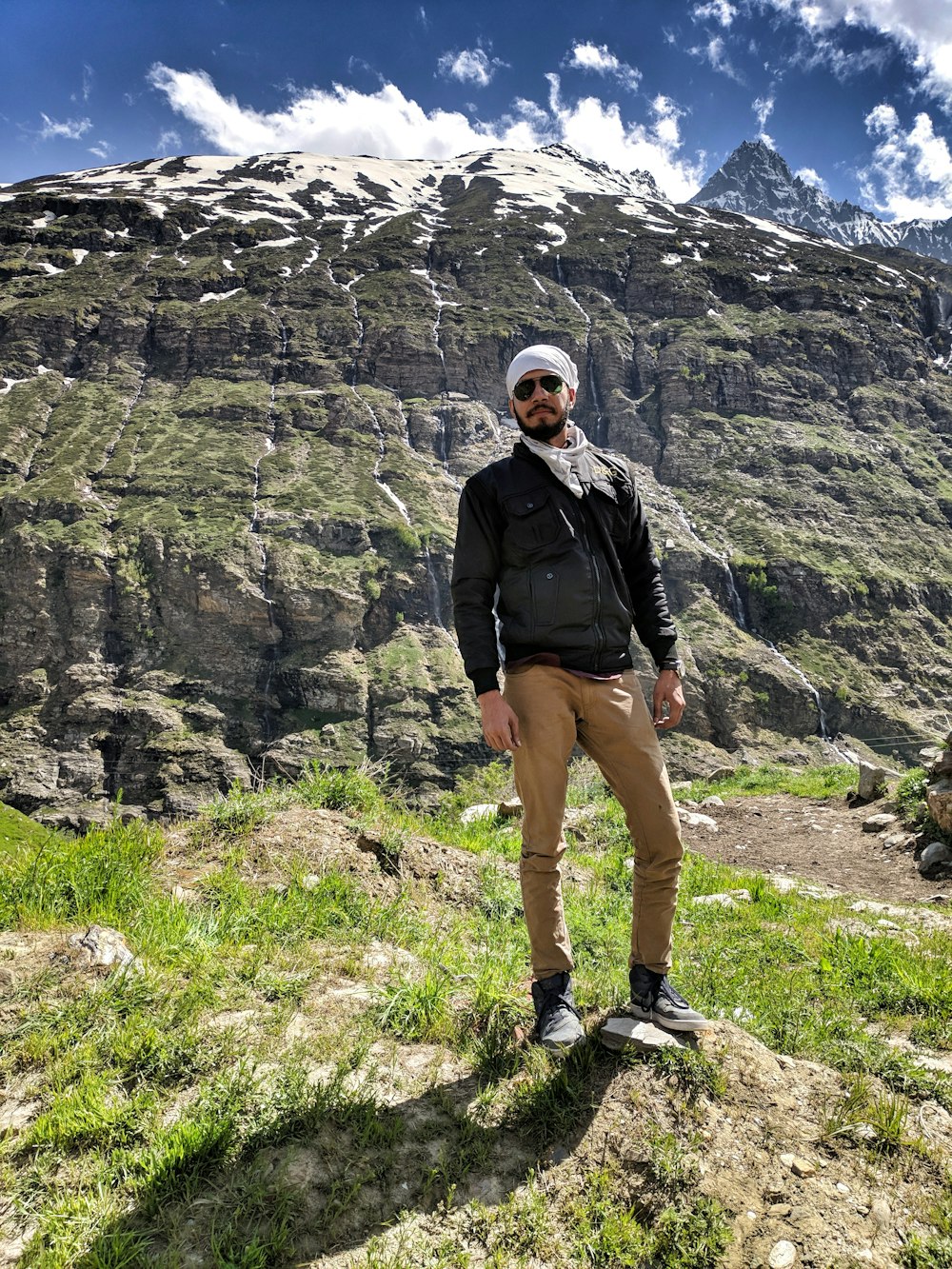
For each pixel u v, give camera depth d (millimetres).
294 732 73875
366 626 83188
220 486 92250
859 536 106938
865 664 91938
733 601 95500
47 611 77375
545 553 2904
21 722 71688
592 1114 2578
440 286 137875
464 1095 2705
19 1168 2242
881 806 12555
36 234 140750
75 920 3584
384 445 105438
